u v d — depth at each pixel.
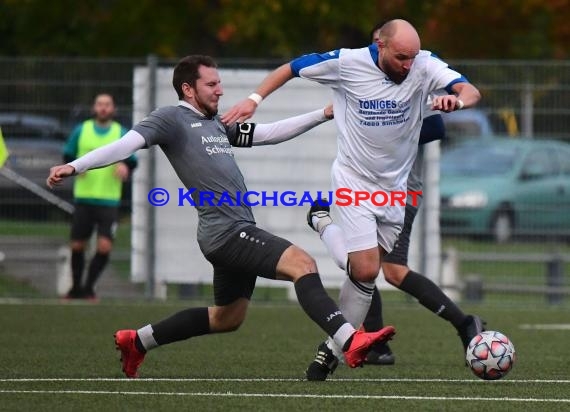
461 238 51.03
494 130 50.66
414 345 36.16
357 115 27.00
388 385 26.64
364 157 27.12
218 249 26.25
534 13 77.38
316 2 73.31
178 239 50.59
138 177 50.56
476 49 77.56
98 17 76.06
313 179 50.47
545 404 23.91
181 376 28.25
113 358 31.81
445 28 76.75
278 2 73.38
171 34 75.44
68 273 50.88
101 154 25.53
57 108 50.75
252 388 25.94
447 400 24.31
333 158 50.34
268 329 40.09
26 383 26.69
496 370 26.83
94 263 48.25
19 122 50.88
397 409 23.08
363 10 74.31
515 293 51.50
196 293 50.78
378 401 24.08
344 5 74.19
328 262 50.47
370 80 26.75
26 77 50.72
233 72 49.75
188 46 78.31
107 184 47.72
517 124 50.47
